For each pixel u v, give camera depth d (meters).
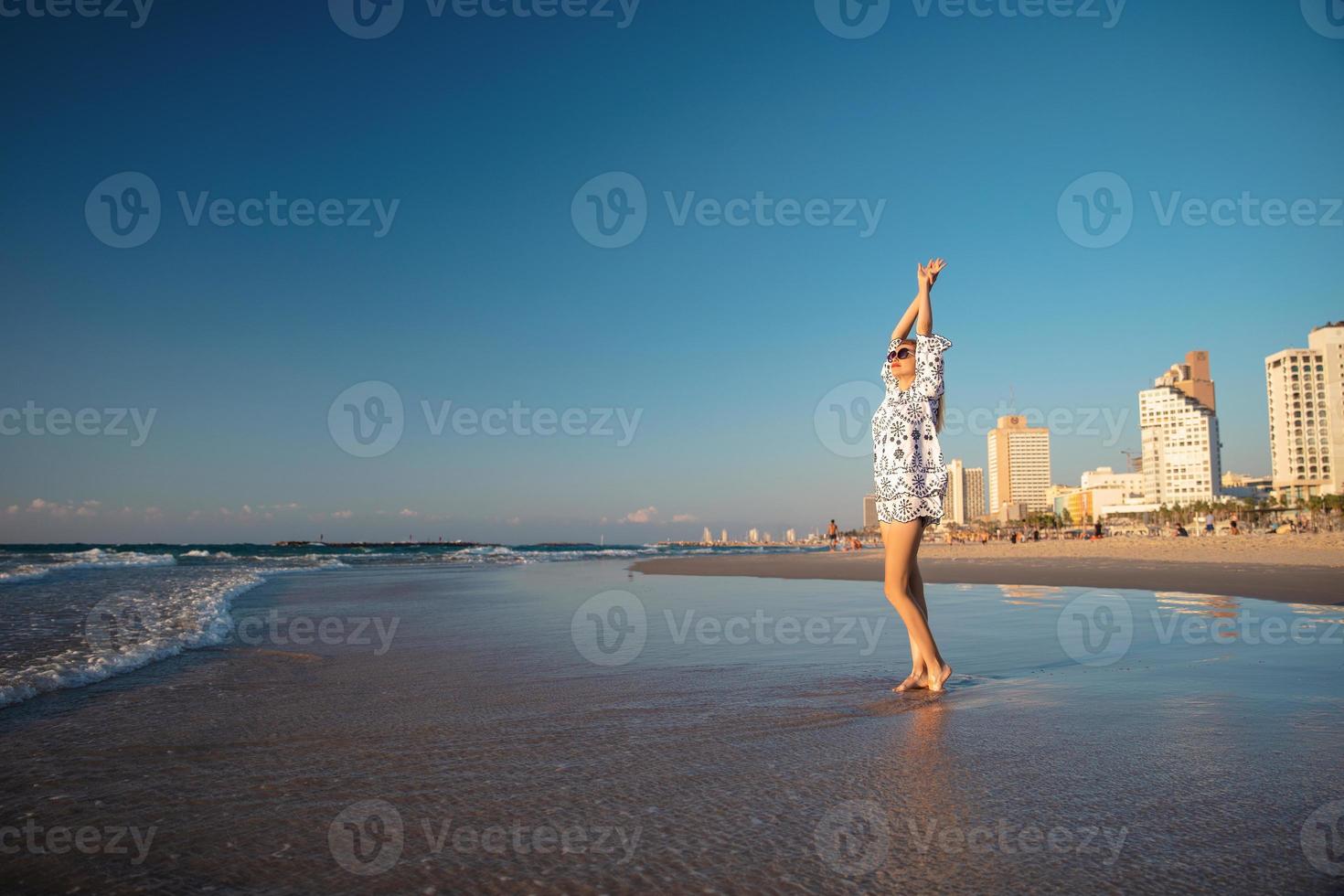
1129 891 1.70
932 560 22.88
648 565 22.69
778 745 2.93
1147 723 3.13
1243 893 1.69
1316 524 82.94
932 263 4.23
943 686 3.97
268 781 2.58
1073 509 168.00
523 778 2.58
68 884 1.82
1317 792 2.30
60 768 2.73
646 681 4.36
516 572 19.16
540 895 1.73
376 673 4.69
